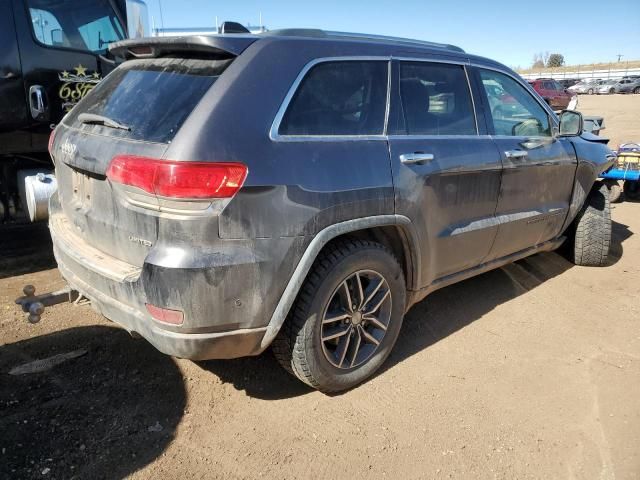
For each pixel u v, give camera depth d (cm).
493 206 373
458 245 352
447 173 327
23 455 252
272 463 256
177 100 252
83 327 371
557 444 274
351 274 288
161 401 296
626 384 324
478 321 401
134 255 251
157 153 233
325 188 262
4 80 448
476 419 291
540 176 412
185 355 244
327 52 284
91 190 275
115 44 307
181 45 266
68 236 299
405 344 366
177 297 232
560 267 515
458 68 360
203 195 229
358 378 310
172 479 243
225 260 235
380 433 279
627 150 781
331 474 250
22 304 288
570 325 398
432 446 271
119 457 254
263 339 259
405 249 319
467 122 358
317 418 288
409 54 328
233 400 301
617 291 460
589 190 480
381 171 289
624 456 266
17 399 292
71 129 302
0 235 559
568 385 323
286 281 254
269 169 245
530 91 421
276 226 247
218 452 261
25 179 468
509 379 328
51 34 469
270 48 264
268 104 254
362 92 297
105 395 299
